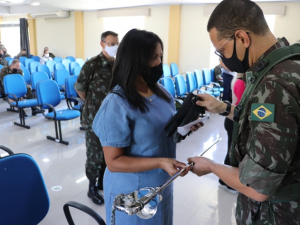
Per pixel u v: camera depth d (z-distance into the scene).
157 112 1.13
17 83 4.60
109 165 1.09
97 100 2.22
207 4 7.72
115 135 1.05
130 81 1.04
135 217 1.14
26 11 11.27
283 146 0.71
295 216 0.85
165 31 8.52
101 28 10.02
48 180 2.71
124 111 1.04
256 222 0.93
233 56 0.87
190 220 2.16
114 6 8.88
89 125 2.25
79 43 10.59
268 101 0.73
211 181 2.76
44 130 4.20
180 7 8.10
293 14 6.73
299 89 0.72
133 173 1.13
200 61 8.20
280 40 0.83
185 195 2.50
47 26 11.59
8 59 9.32
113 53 2.14
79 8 9.66
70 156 3.28
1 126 4.34
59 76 5.86
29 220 1.32
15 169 1.27
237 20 0.82
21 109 4.27
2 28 14.59
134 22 9.35
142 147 1.11
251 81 0.84
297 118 0.73
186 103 1.10
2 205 1.22
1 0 8.85
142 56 1.02
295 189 0.84
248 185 0.78
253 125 0.77
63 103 5.91
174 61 8.46
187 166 0.98
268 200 0.87
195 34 8.09
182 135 1.09
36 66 7.02
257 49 0.83
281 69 0.75
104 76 2.21
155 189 0.86
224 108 1.21
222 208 2.32
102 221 1.20
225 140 3.96
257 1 6.90
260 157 0.74
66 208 1.31
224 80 4.01
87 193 2.47
